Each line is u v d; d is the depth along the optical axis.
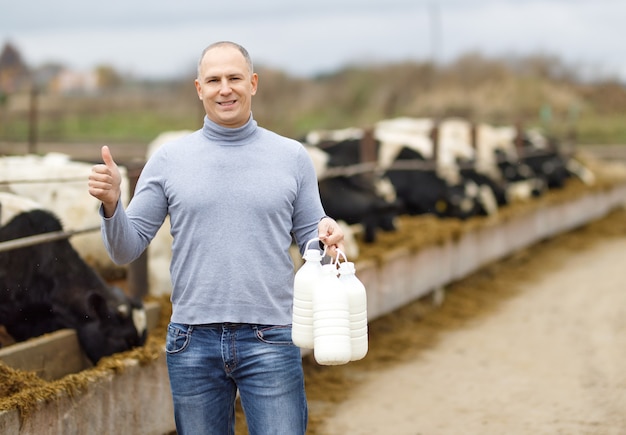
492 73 38.12
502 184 13.40
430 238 9.34
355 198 9.26
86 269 5.83
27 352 5.15
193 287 3.57
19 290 5.78
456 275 9.88
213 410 3.66
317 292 3.37
